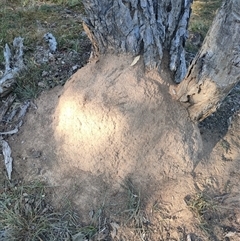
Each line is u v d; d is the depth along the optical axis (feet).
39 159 3.91
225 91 3.37
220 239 3.48
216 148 3.97
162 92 3.68
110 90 3.61
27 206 3.67
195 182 3.74
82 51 4.99
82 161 3.74
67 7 6.09
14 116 4.32
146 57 3.62
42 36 5.27
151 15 3.57
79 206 3.64
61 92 4.17
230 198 3.69
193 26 5.78
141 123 3.62
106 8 3.46
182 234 3.48
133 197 3.62
